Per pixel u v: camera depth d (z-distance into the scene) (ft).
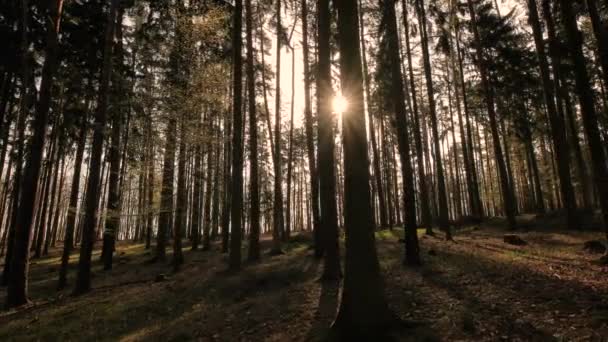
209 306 32.35
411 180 38.55
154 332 27.53
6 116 75.82
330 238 35.76
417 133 64.39
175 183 56.70
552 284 25.17
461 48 84.38
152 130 47.78
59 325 32.30
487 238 55.52
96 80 62.34
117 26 60.39
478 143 144.36
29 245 42.16
